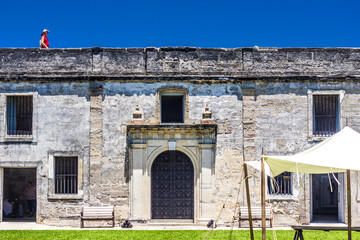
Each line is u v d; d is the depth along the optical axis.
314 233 14.64
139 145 16.81
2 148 17.05
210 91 17.16
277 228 16.09
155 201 17.17
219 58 17.30
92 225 16.55
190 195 17.17
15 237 13.92
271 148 16.95
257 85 17.17
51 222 16.77
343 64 17.27
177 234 14.51
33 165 16.97
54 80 17.14
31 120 17.41
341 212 17.30
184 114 17.08
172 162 17.31
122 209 16.72
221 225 16.58
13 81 17.19
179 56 17.27
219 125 17.02
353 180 16.86
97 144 16.91
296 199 16.83
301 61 17.28
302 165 10.91
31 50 17.27
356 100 17.12
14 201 19.56
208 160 16.78
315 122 17.39
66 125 17.06
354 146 9.86
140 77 17.02
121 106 17.08
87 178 16.84
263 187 9.97
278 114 17.08
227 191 16.77
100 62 17.19
